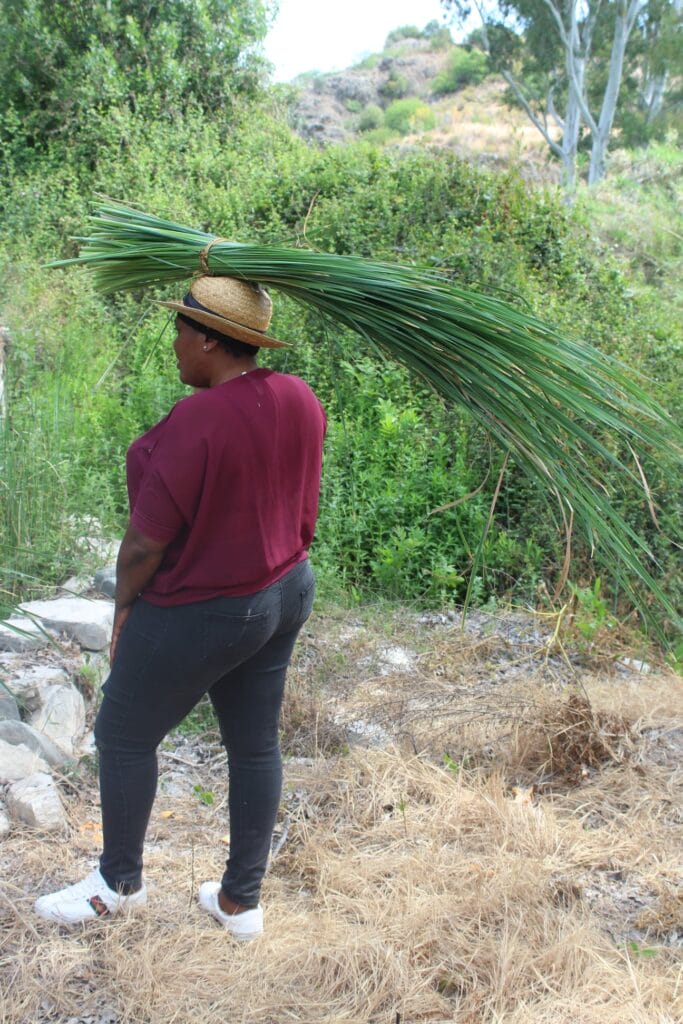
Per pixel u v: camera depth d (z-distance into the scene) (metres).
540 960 2.40
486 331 2.27
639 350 6.73
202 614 2.12
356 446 5.84
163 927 2.43
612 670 4.41
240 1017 2.18
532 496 5.36
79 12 12.22
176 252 2.29
